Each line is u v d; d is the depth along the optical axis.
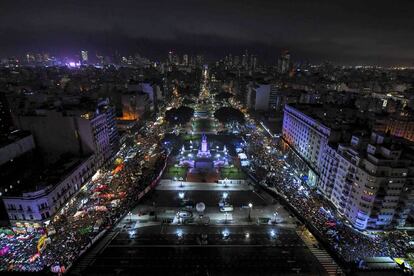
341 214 119.81
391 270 88.25
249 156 186.38
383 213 106.31
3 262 93.06
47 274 83.69
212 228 114.12
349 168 115.19
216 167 170.75
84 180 140.62
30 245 102.06
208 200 134.75
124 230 111.81
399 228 109.25
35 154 153.25
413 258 96.69
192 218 118.75
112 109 181.62
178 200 134.25
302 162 165.38
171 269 92.50
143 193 137.25
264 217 121.44
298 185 148.88
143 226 114.56
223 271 92.31
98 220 115.69
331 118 163.50
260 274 91.44
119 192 137.62
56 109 156.00
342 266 93.75
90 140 150.75
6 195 108.75
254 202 133.62
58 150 154.38
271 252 101.25
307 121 165.50
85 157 147.38
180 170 166.38
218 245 104.38
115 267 92.81
